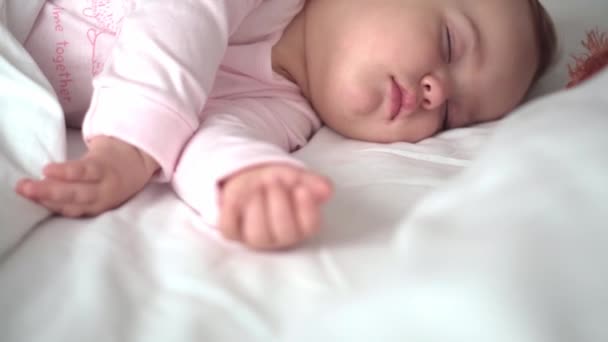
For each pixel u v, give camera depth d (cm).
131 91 69
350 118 98
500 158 38
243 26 96
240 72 98
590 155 35
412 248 34
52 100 73
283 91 102
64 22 90
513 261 30
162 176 69
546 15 118
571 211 33
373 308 33
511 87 106
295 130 99
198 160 65
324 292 49
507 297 29
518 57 105
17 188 59
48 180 60
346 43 98
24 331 45
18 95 73
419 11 98
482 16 102
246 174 56
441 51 99
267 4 99
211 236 59
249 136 70
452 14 100
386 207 65
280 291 50
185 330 45
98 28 90
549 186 34
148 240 58
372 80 95
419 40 96
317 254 55
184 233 59
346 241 57
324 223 61
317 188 52
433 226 35
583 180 34
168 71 72
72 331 44
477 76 102
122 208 64
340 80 97
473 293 29
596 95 42
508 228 32
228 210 54
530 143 38
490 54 102
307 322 37
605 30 126
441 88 96
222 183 59
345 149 90
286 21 102
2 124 71
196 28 78
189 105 71
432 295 30
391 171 76
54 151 71
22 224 58
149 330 45
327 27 101
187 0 81
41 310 47
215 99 93
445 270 31
